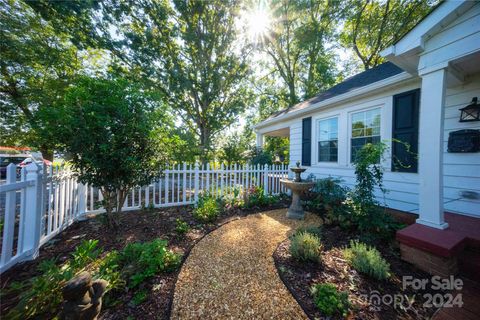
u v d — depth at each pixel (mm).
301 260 2709
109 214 3529
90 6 8109
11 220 2217
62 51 9148
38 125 3076
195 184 5566
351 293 2098
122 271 2150
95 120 2973
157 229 3715
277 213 5027
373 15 11289
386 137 4469
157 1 10266
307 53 14734
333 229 3859
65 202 3613
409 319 1812
